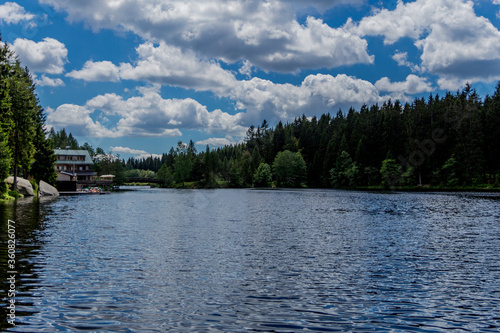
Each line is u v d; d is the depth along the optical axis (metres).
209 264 14.33
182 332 8.05
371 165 114.94
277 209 42.84
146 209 42.69
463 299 10.38
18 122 58.56
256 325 8.48
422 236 21.69
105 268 13.48
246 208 44.47
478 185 91.06
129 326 8.32
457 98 112.31
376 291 11.05
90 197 70.56
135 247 17.73
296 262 14.77
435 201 55.03
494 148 94.00
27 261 14.37
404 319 8.92
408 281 12.16
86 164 125.12
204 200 63.78
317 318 8.93
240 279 12.25
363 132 122.44
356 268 13.84
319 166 142.12
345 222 28.86
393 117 116.62
